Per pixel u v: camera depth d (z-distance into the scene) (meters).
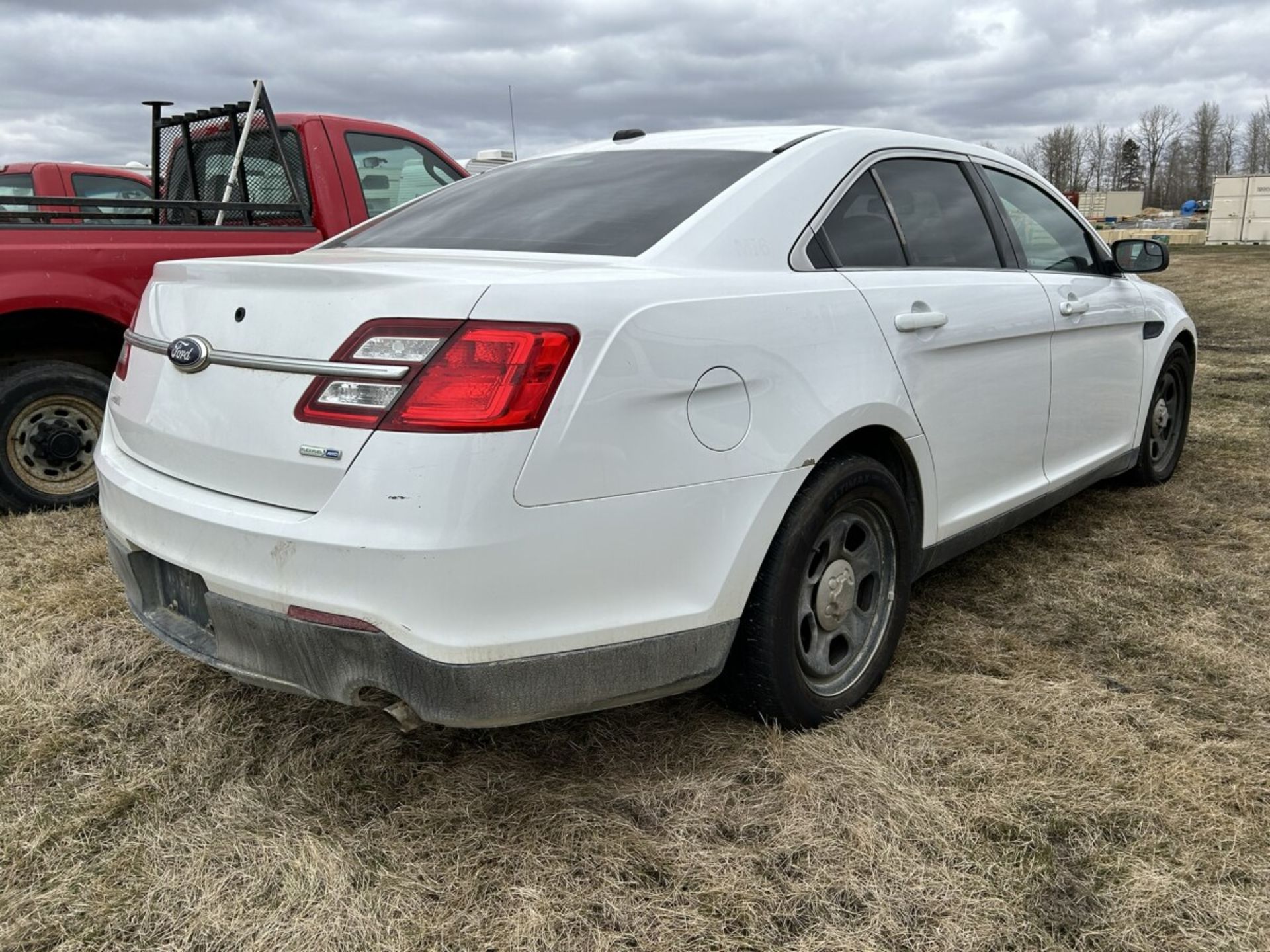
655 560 2.06
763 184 2.57
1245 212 40.84
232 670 2.11
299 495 1.94
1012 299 3.16
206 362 2.14
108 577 3.57
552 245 2.45
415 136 5.45
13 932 1.85
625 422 1.98
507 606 1.88
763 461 2.22
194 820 2.19
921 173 3.12
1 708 2.65
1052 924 1.89
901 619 2.79
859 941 1.84
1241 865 2.04
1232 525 4.23
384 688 1.90
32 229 4.06
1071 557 3.87
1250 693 2.77
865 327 2.54
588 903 1.93
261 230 4.64
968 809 2.21
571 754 2.44
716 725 2.54
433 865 2.04
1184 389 4.84
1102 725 2.58
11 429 4.19
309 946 1.83
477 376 1.83
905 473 2.78
